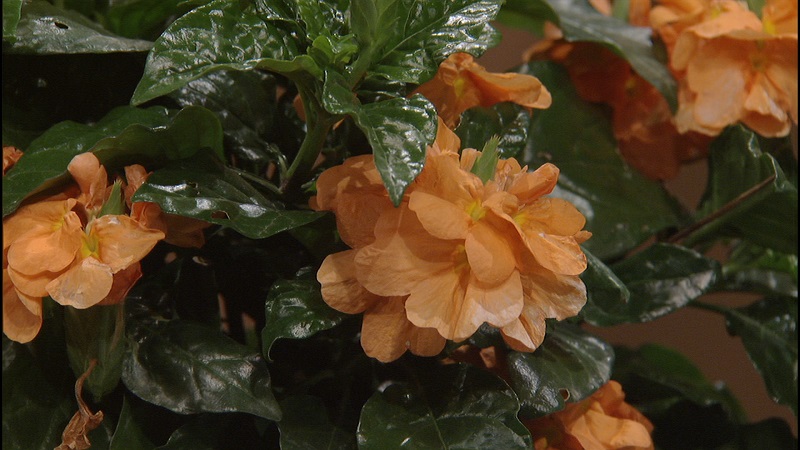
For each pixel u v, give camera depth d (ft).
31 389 1.59
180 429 1.59
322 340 1.74
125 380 1.55
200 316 1.66
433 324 1.45
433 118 1.46
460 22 1.56
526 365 1.63
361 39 1.53
